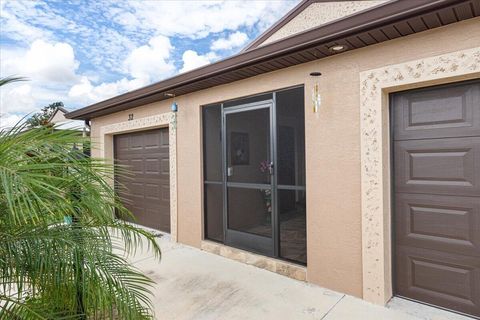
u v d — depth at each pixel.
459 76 2.56
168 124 5.39
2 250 1.51
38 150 1.54
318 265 3.43
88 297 1.58
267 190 4.01
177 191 5.23
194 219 4.95
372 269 3.02
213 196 4.78
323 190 3.37
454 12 2.33
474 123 2.63
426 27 2.60
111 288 1.65
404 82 2.79
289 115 3.76
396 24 2.54
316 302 3.06
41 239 1.58
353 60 3.12
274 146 3.90
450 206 2.77
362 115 3.06
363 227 3.07
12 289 1.58
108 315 1.66
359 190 3.11
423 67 2.69
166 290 3.39
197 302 3.11
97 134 7.17
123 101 5.59
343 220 3.22
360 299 3.10
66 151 1.69
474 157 2.64
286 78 3.66
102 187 1.89
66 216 1.68
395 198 3.08
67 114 7.25
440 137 2.81
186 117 5.01
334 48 3.05
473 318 2.67
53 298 1.57
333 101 3.27
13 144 1.48
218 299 3.17
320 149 3.38
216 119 4.69
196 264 4.18
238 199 4.38
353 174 3.14
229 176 4.48
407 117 2.99
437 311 2.82
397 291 3.10
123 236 2.09
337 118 3.24
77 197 1.73
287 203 3.82
